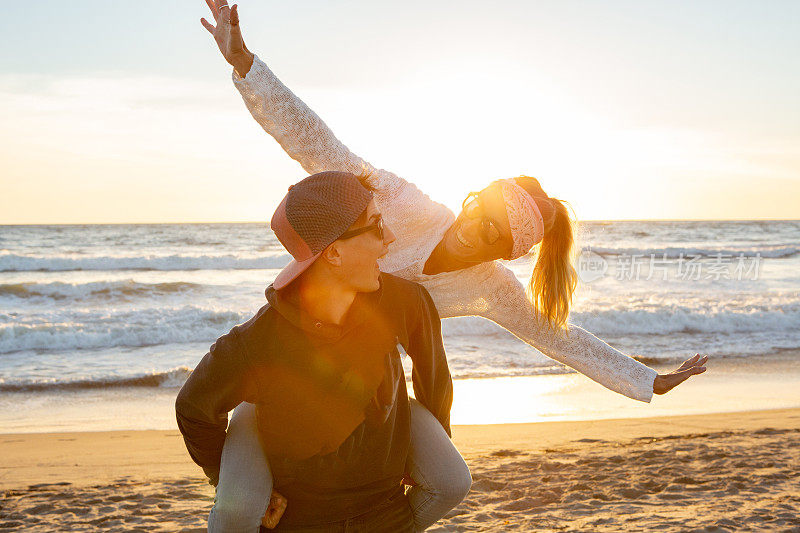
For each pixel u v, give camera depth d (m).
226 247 51.69
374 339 2.02
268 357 1.96
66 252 46.56
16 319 19.08
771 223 103.06
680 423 8.99
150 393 11.56
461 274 2.46
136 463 7.40
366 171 2.35
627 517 4.88
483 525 4.88
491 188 2.34
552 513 5.13
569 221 2.50
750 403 10.47
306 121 2.31
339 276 1.94
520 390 11.43
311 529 2.12
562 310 2.54
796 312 19.86
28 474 6.95
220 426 2.13
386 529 2.21
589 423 9.09
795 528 4.44
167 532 4.93
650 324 18.97
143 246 52.94
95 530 5.00
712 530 4.43
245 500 2.04
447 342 15.77
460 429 8.71
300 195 1.91
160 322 18.52
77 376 12.63
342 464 2.07
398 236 2.40
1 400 10.97
